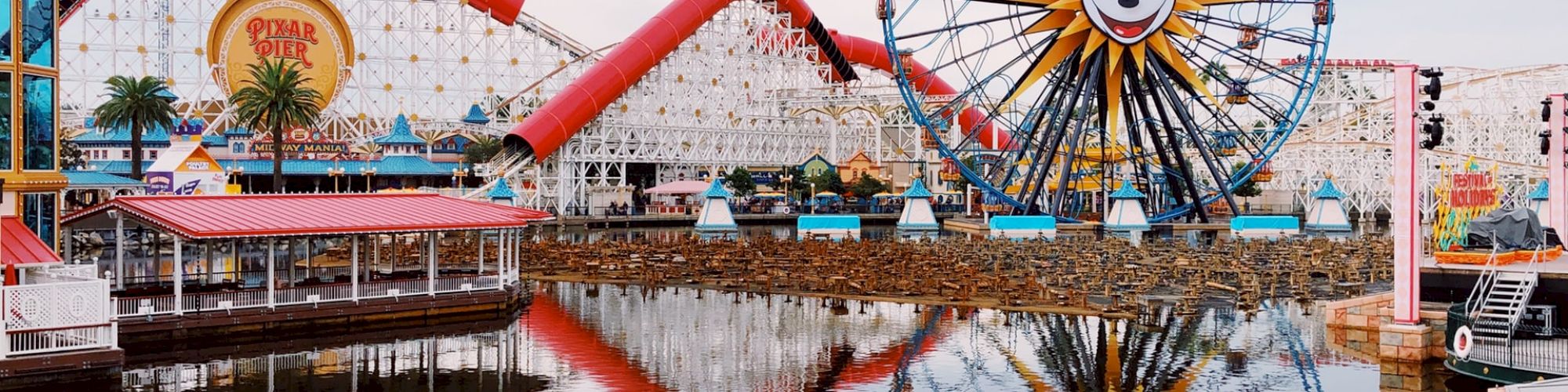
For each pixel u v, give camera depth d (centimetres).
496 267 8238
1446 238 5788
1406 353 5141
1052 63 13138
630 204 17475
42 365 4541
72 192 12444
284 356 5384
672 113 17638
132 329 5553
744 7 18388
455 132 17925
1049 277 8281
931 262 8906
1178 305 6969
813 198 17400
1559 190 6681
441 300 6544
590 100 16250
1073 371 5209
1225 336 6006
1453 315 4762
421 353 5516
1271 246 10869
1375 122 18200
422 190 14500
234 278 7188
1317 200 15150
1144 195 14450
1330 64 17762
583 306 7094
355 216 6500
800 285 7975
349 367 5172
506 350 5609
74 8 15825
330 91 17262
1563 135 6631
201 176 11281
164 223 5694
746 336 6025
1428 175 15012
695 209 17725
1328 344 5738
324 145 16500
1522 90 17088
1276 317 6619
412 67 17688
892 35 12712
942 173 14350
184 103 17112
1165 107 14500
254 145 16212
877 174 19775
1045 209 15762
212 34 16625
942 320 6538
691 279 8325
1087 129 14450
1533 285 5141
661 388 4866
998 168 15138
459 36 17825
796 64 19325
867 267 8575
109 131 15950
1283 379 4966
